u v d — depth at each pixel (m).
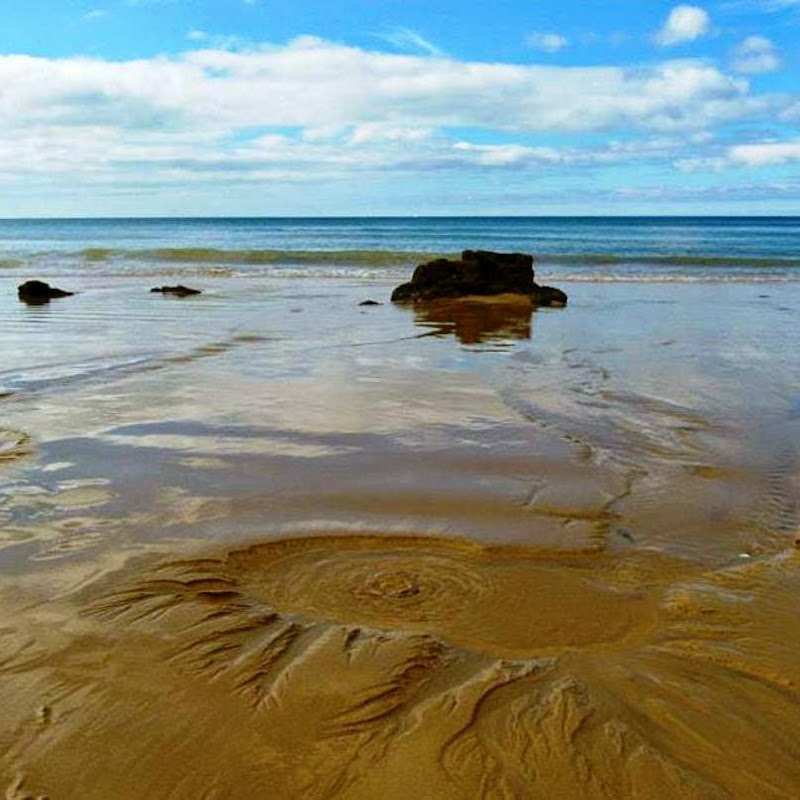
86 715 3.16
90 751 2.95
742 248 47.06
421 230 87.56
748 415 8.38
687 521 5.41
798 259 34.03
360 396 9.13
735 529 5.28
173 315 16.95
